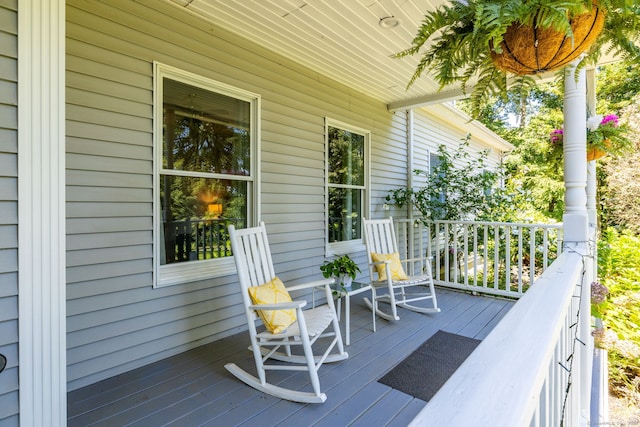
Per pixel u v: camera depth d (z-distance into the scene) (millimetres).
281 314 2314
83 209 2219
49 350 1349
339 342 2578
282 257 3574
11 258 1274
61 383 1379
